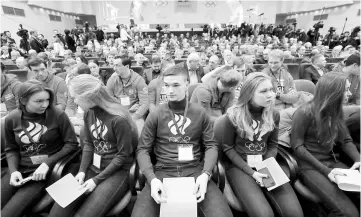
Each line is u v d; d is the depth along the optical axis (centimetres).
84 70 251
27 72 320
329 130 125
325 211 134
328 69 350
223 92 190
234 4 1547
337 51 600
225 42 1052
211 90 192
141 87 248
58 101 234
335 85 116
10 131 128
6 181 126
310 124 130
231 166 139
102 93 118
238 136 134
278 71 240
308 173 127
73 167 144
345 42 905
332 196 112
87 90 111
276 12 1605
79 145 152
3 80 205
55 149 139
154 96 251
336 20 1322
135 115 234
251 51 558
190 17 1591
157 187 106
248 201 112
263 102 118
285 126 150
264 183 116
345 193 120
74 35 1134
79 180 120
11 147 133
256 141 132
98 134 125
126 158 126
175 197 102
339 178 110
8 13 970
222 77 180
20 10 1041
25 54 614
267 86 115
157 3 1545
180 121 126
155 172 125
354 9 1204
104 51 714
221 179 124
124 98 249
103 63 478
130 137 124
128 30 1253
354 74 207
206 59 560
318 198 119
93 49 857
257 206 108
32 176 121
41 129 129
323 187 116
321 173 125
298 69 350
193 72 316
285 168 141
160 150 130
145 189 118
